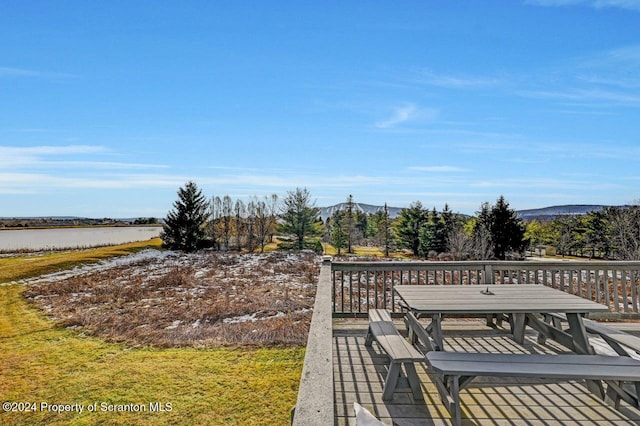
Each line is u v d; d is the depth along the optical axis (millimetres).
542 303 2895
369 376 2955
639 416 2309
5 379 5777
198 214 27688
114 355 6844
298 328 8148
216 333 7969
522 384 2611
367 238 41375
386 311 3828
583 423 2248
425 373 3000
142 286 13938
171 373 5930
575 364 2180
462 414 2367
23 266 17797
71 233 50000
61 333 8344
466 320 4414
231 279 15461
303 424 1085
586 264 4332
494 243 25984
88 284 14312
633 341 2535
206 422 4488
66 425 4469
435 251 29906
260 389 5328
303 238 30734
